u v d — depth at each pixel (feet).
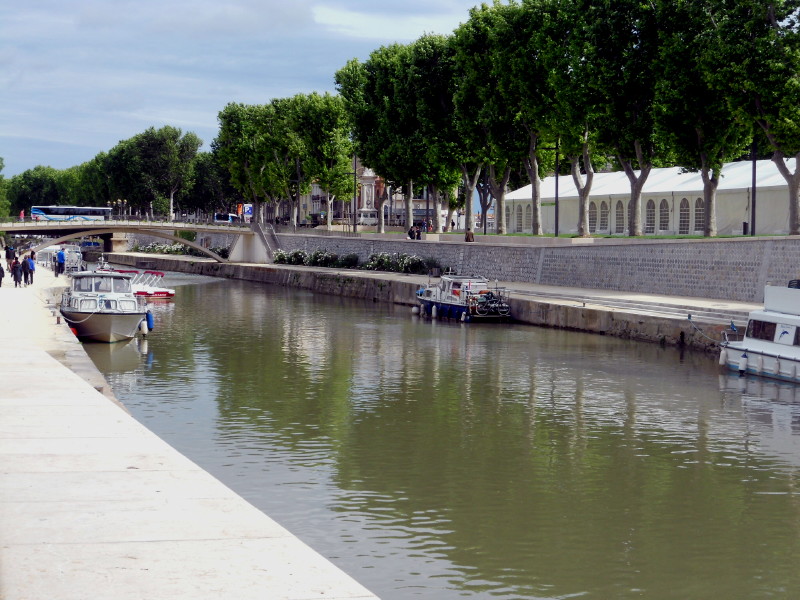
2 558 28.04
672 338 155.74
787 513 72.54
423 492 76.84
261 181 448.65
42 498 35.24
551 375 132.67
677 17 199.21
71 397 61.57
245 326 196.34
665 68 195.62
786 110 171.83
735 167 259.39
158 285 297.12
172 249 508.53
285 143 410.72
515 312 202.28
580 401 114.62
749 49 177.99
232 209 593.83
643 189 270.67
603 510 72.79
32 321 134.10
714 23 192.24
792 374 124.26
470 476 81.97
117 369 137.80
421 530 67.36
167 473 39.50
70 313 161.48
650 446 93.25
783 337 126.72
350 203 513.45
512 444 93.71
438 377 131.95
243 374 134.31
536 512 72.08
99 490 36.52
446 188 315.17
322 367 140.97
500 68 245.24
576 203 303.27
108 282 171.22
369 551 62.95
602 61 209.15
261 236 413.80
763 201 231.30
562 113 230.48
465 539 65.46
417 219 499.51
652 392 119.96
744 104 179.73
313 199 577.84
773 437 96.89
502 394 119.44
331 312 228.02
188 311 230.48
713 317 154.30
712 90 192.03
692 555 63.10
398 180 309.42
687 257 183.83
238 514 33.19
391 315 220.43
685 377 129.90
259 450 90.17
